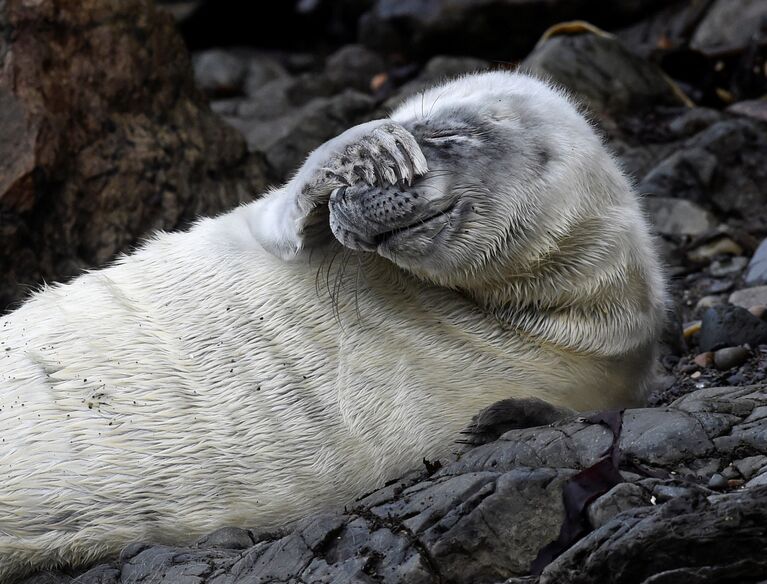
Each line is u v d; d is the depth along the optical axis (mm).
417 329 20844
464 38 55188
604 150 21953
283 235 20656
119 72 33875
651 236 23250
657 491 16812
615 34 53875
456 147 20156
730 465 18109
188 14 59781
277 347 20562
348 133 20391
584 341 20984
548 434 18844
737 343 27516
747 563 15117
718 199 36250
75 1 33250
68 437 19422
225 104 52656
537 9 53812
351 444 20109
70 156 32312
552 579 15695
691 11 52250
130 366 20141
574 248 20594
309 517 18734
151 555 18641
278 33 62906
